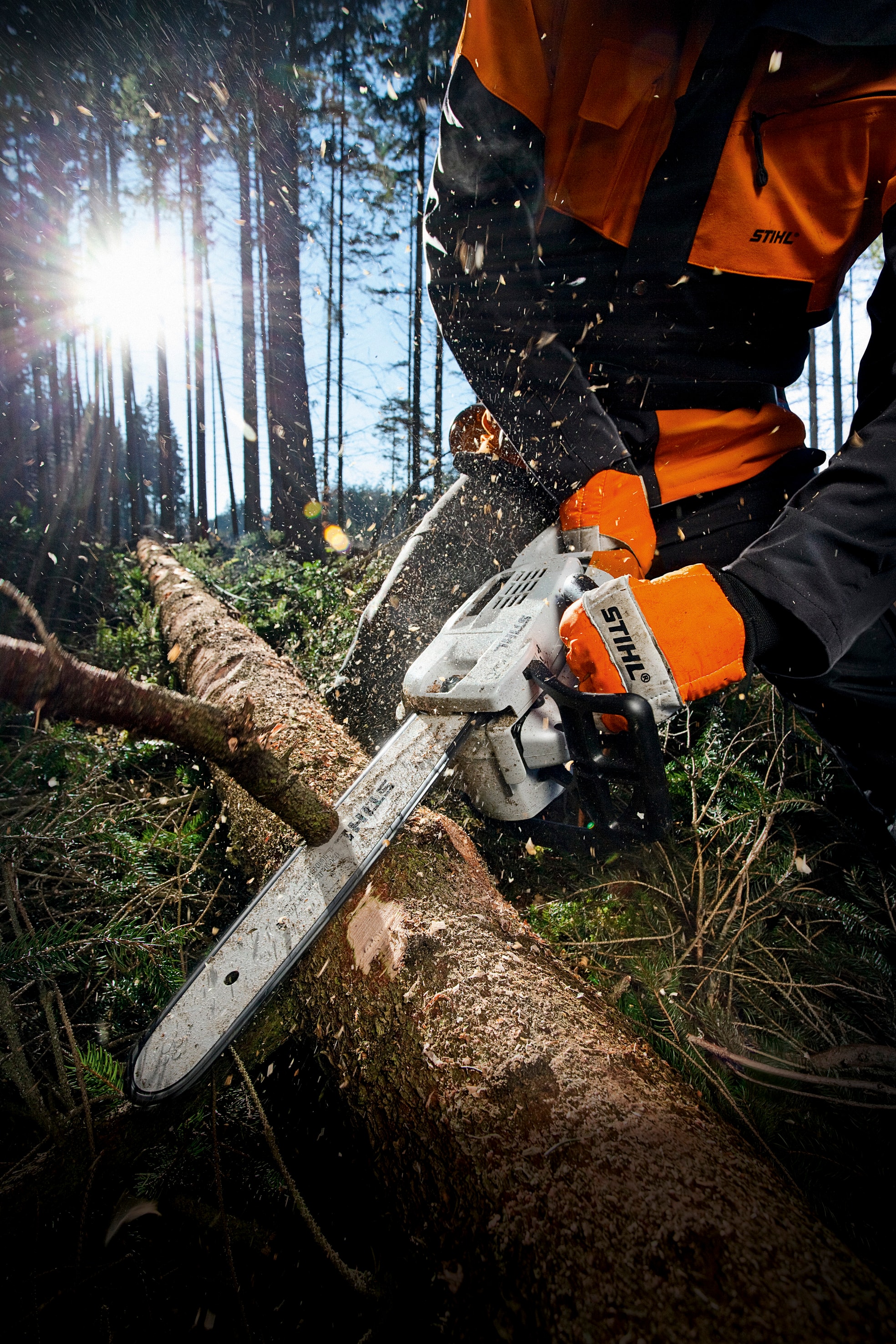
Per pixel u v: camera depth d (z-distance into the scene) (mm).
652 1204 735
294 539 9422
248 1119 1257
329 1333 1011
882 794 1571
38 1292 1002
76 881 1686
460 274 1665
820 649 1132
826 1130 1079
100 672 754
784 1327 601
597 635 1191
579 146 1521
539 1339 693
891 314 1243
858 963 1363
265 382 10039
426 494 3818
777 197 1437
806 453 1771
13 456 10695
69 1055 1331
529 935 1354
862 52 1285
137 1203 1042
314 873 1173
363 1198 1161
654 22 1350
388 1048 1072
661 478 1727
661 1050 1261
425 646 2326
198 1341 1009
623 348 1671
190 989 1041
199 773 2414
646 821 1211
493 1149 867
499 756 1362
